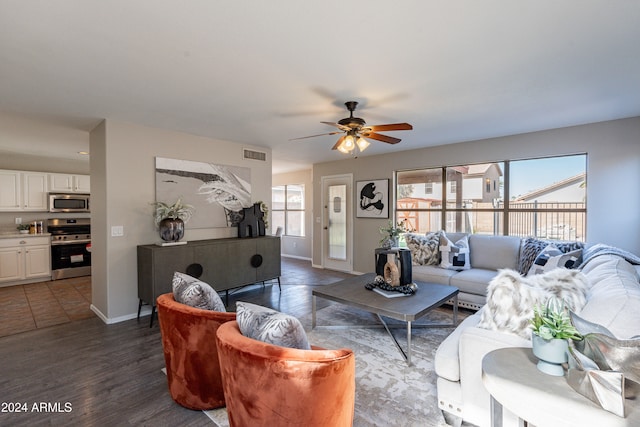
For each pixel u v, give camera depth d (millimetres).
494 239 4070
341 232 6289
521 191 4176
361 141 2902
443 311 3803
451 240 4387
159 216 3668
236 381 1337
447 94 2707
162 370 2410
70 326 3314
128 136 3529
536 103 2947
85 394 2094
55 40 1806
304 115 3281
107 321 3395
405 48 1937
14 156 5324
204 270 3764
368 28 1718
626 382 1031
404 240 4355
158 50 1940
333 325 3336
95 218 3689
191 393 1897
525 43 1880
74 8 1508
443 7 1535
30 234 5277
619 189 3459
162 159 3812
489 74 2314
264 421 1287
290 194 8469
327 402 1271
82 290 4785
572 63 2145
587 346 1125
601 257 2553
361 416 1866
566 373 1184
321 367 1234
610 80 2428
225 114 3229
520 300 1585
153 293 3309
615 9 1552
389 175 5473
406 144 4781
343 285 3336
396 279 3123
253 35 1781
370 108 3070
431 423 1804
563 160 3875
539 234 4051
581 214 3758
